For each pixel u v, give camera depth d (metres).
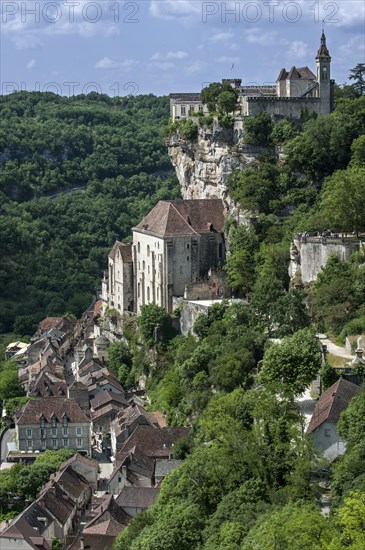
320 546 133.75
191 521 173.62
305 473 171.12
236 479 184.50
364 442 170.12
